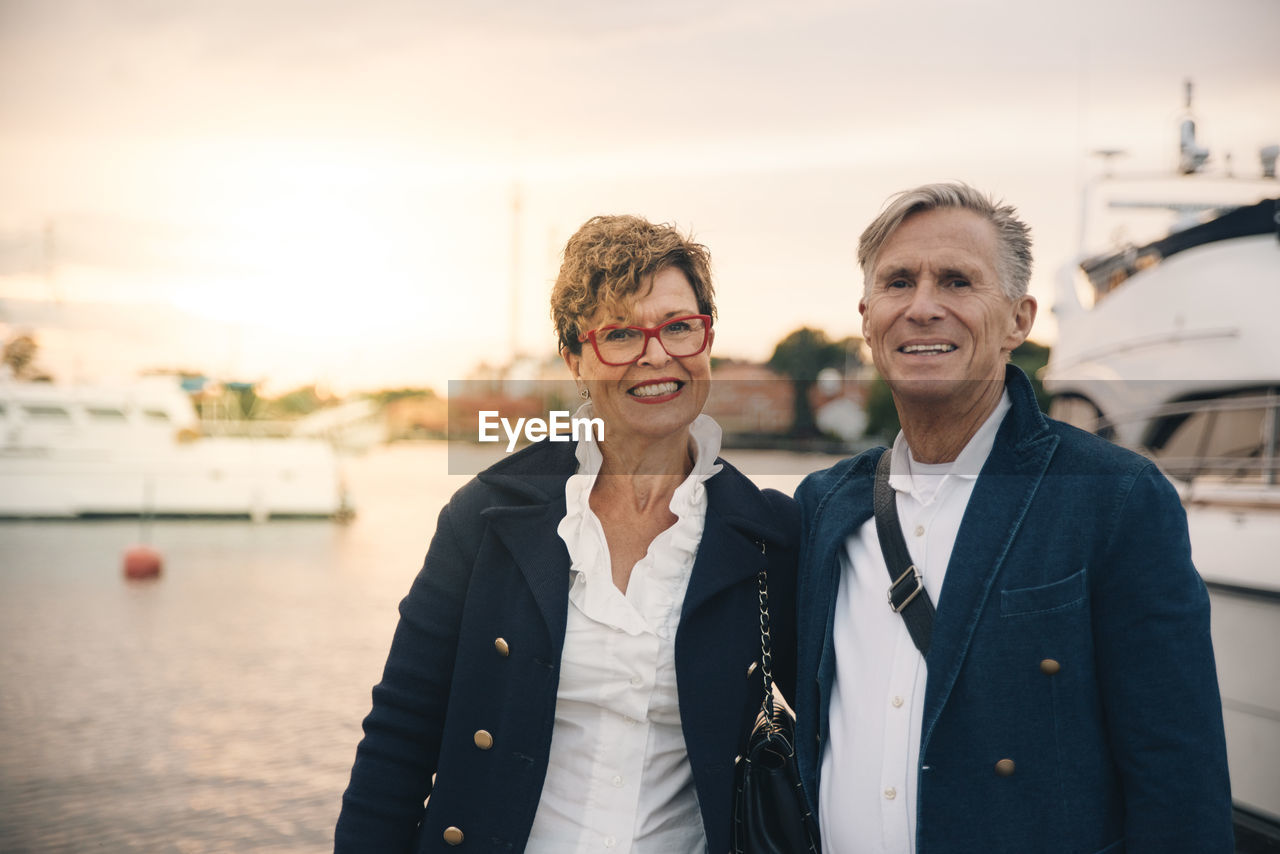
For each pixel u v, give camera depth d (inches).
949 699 56.8
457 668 65.6
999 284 60.8
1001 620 56.4
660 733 64.1
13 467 693.3
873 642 62.1
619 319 64.1
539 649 63.5
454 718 65.0
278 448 738.8
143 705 286.5
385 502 853.2
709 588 64.0
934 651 57.4
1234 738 160.4
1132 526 54.9
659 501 68.1
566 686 63.7
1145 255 201.2
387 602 447.2
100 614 417.1
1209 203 218.2
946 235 60.7
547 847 62.9
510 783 62.7
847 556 66.1
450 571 68.1
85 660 340.5
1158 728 53.5
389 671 68.3
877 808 59.3
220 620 406.0
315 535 661.9
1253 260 178.4
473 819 63.4
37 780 227.0
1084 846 54.7
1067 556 56.0
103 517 706.2
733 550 65.9
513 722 63.2
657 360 63.4
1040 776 55.1
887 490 64.1
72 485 700.0
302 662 339.9
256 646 361.7
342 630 389.1
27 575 511.5
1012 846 54.9
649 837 62.9
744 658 65.1
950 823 56.0
